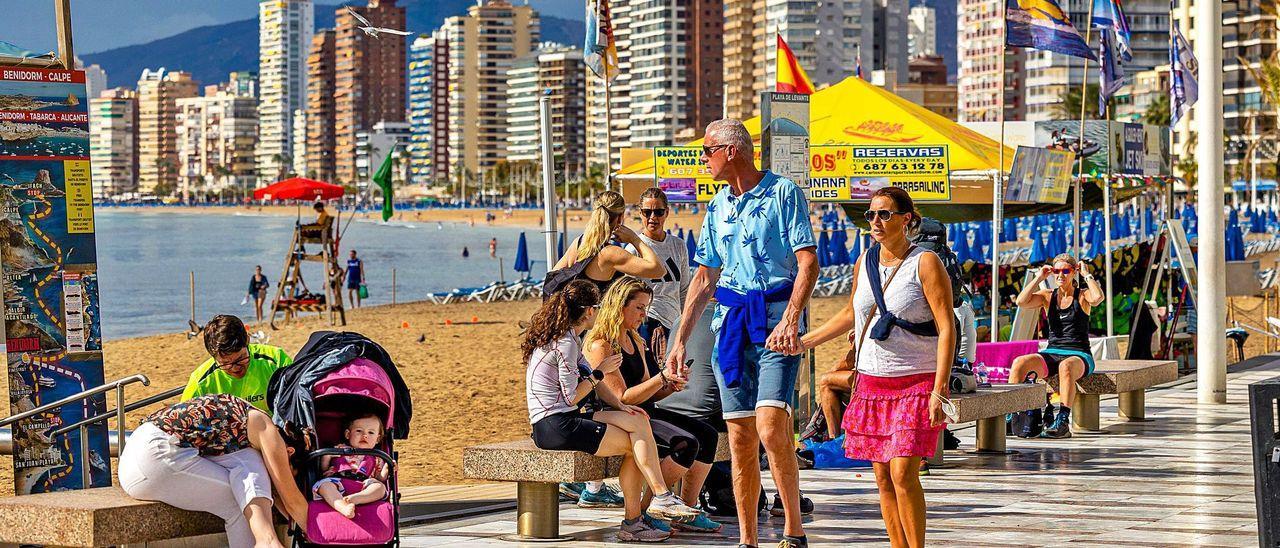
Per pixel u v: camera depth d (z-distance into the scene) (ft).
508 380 62.95
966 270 51.11
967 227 124.47
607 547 22.45
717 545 22.48
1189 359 55.47
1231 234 83.51
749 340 20.33
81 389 24.98
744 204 20.48
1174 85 56.44
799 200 20.22
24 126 24.41
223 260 262.47
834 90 54.49
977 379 34.47
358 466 19.43
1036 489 28.22
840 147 44.19
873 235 18.84
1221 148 43.73
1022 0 47.03
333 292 103.81
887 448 18.72
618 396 23.04
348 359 19.90
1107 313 53.52
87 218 25.04
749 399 20.40
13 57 24.36
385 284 186.70
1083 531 23.41
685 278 25.85
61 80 24.73
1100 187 68.80
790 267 20.45
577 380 22.30
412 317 114.11
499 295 137.49
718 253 21.04
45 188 24.64
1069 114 465.47
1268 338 68.54
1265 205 344.69
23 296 24.49
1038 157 47.16
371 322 108.27
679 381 21.43
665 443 23.15
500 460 22.81
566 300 22.45
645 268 23.67
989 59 647.97
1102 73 53.11
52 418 24.64
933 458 31.53
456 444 43.65
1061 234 112.68
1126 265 55.31
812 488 28.63
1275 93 117.60
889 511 19.47
